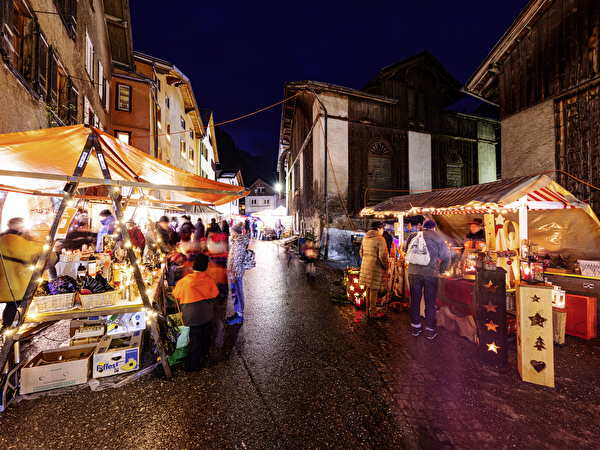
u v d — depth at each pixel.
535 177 3.87
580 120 6.38
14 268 3.17
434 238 4.00
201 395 2.64
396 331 4.27
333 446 2.06
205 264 3.22
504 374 3.04
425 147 14.30
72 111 7.26
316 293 6.59
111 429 2.20
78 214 7.08
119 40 11.82
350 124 12.99
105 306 2.91
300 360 3.35
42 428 2.20
